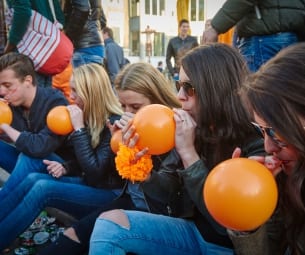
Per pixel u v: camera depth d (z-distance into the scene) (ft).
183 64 5.26
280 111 3.38
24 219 7.28
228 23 9.36
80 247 6.19
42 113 9.01
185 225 5.49
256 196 3.48
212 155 5.19
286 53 3.56
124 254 5.15
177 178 5.82
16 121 9.26
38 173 8.01
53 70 12.44
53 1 12.59
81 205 7.50
